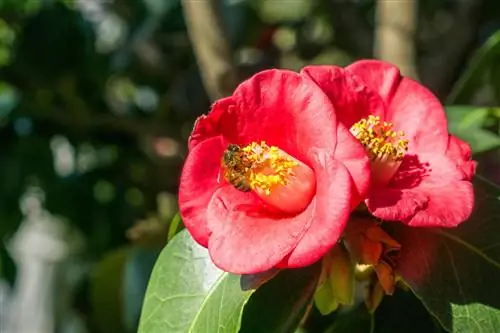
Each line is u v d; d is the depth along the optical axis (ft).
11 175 3.18
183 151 3.37
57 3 3.19
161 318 1.82
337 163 1.63
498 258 1.76
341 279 1.74
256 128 1.71
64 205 3.27
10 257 3.25
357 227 1.73
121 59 3.28
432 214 1.65
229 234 1.67
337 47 3.54
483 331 1.72
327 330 2.06
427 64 3.07
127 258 2.88
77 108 3.26
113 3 3.34
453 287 1.74
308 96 1.68
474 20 3.12
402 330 1.92
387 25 2.43
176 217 1.90
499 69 2.40
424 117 1.78
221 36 2.47
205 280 1.82
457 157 1.77
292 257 1.63
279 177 1.68
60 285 4.44
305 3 3.66
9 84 3.21
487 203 1.80
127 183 3.40
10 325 5.32
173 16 3.29
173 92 3.42
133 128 3.34
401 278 1.74
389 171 1.71
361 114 1.78
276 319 1.78
